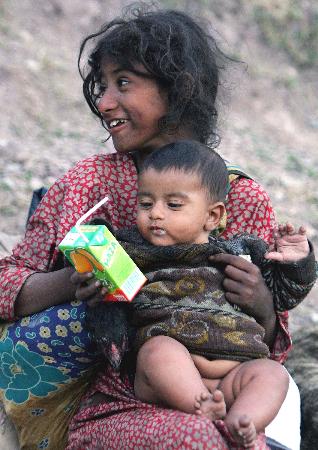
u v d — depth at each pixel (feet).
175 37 20.26
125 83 20.11
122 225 20.79
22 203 45.29
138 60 19.88
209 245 18.31
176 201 18.06
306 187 56.24
